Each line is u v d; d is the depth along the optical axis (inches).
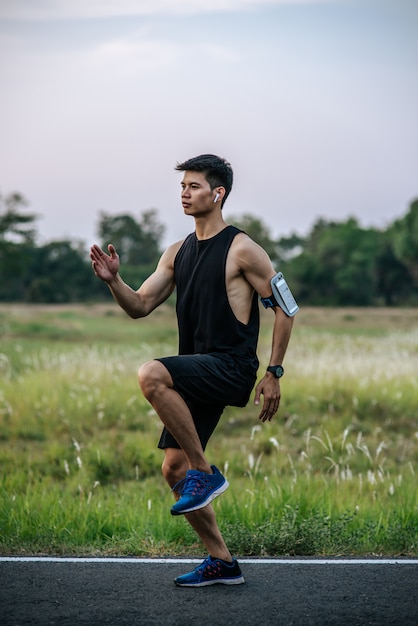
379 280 4557.1
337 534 222.1
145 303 183.9
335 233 4650.6
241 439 442.3
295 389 514.6
